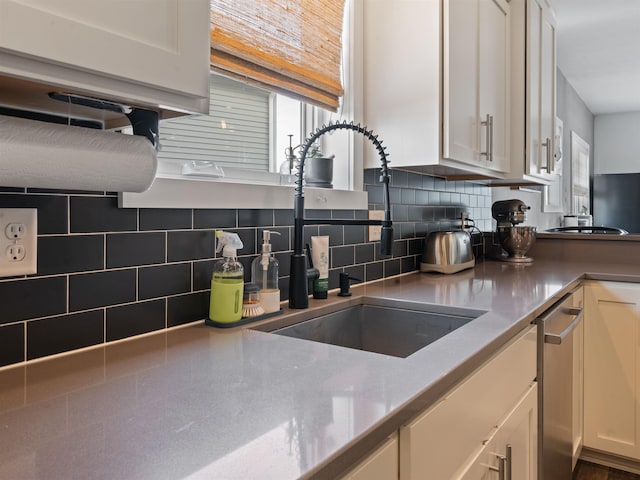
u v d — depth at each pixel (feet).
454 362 2.82
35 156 2.21
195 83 2.43
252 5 4.46
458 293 5.26
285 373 2.65
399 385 2.45
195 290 3.81
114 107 2.61
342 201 5.32
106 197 3.19
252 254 4.34
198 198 3.71
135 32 2.15
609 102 18.98
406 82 5.65
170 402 2.24
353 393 2.35
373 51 5.86
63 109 2.69
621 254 8.52
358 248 5.85
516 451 4.03
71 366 2.78
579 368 6.88
